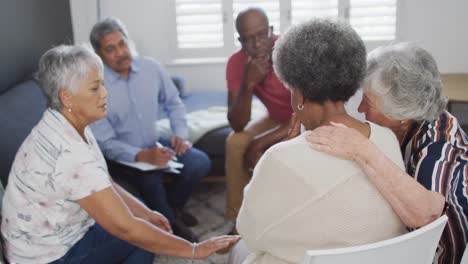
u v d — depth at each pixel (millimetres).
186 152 2707
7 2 2701
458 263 1364
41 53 3164
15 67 2785
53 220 1585
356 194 1100
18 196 1575
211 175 3035
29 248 1598
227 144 2639
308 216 1099
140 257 1811
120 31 2449
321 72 1120
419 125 1354
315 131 1140
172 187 2674
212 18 3816
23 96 2484
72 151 1537
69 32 3705
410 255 1148
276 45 1206
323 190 1088
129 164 2443
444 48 3676
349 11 3691
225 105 3400
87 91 1592
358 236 1107
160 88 2719
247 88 2438
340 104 1194
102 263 1723
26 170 1562
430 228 1103
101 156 1797
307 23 1157
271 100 2549
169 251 1608
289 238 1134
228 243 1605
